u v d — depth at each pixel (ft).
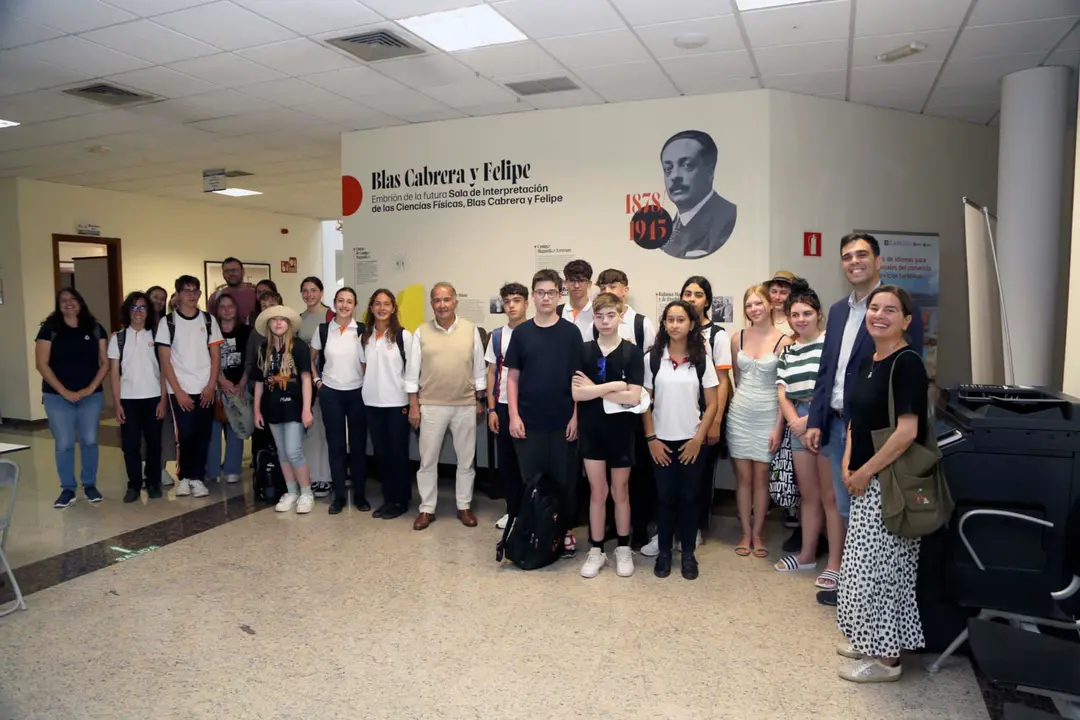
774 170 16.76
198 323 17.90
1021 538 8.53
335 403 16.08
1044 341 16.12
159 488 17.92
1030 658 6.67
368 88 16.62
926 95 17.58
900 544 8.55
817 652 9.71
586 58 14.66
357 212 20.75
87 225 30.25
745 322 16.92
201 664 9.51
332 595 11.69
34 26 12.96
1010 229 16.19
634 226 17.74
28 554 13.71
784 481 12.81
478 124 19.10
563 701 8.57
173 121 19.69
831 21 12.86
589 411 12.29
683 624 10.57
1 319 28.68
